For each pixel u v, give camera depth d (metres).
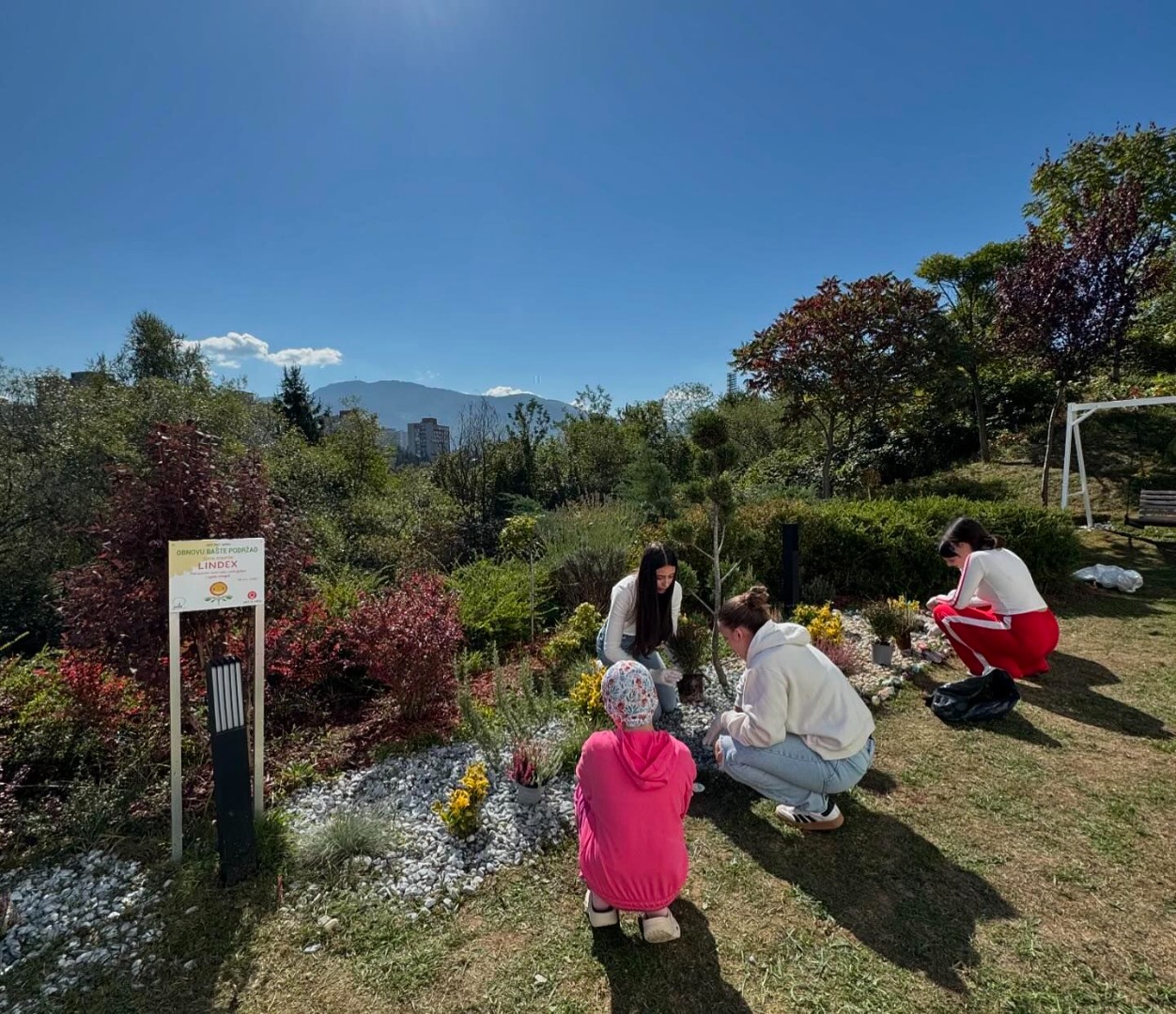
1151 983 2.10
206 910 2.55
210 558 2.88
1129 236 9.38
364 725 4.28
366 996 2.15
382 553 10.09
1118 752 3.62
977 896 2.54
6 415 12.20
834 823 2.93
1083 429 12.99
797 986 2.14
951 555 4.82
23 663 4.38
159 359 23.45
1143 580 7.44
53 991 2.19
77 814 3.12
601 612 6.75
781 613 6.22
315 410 27.69
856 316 11.34
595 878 2.28
